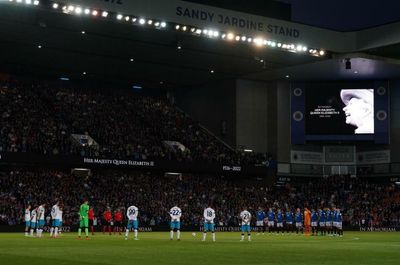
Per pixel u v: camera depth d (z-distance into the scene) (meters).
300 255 25.75
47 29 59.56
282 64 71.50
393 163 78.94
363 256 25.44
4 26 58.81
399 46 63.69
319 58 67.56
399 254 26.77
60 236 47.06
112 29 59.00
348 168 81.75
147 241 38.25
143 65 74.06
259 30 60.34
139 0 53.84
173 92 87.88
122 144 72.69
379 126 78.69
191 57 69.56
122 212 62.19
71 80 83.94
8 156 61.81
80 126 73.75
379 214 74.81
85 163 66.12
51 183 63.88
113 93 85.19
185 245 33.28
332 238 46.88
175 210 40.06
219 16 58.09
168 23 56.03
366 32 64.94
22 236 46.41
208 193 72.94
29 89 77.25
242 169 76.00
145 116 81.06
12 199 59.41
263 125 80.88
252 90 80.62
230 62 71.44
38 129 68.62
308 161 81.12
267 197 75.56
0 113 68.81
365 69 73.06
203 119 83.69
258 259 23.30
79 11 51.06
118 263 20.95
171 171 72.81
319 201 75.88
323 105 79.88
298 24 62.91
